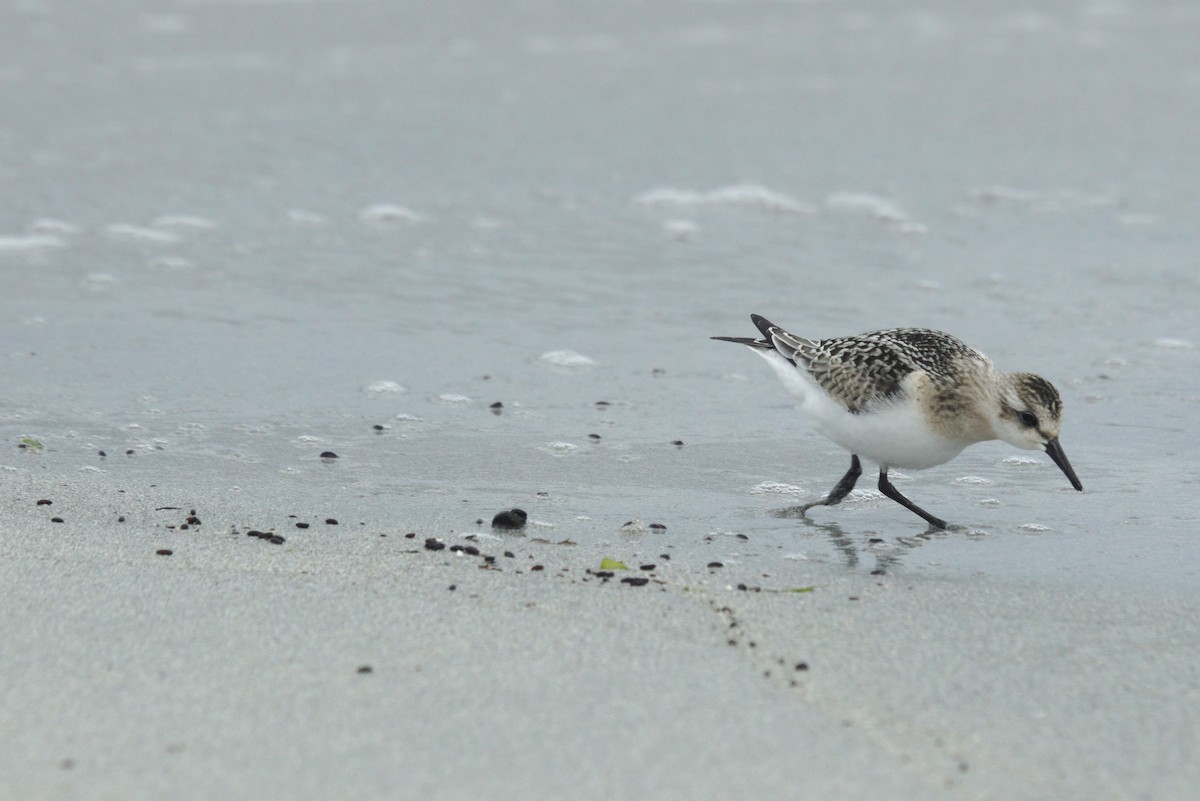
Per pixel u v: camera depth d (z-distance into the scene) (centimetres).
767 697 686
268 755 614
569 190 2000
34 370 1311
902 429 986
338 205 1908
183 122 2267
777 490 1086
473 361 1384
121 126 2233
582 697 680
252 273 1639
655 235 1822
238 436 1170
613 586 849
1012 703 688
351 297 1566
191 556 883
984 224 1873
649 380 1347
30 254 1672
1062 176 2091
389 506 1016
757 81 2666
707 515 1023
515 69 2706
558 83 2611
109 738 625
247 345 1406
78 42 2769
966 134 2316
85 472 1066
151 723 641
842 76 2723
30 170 1992
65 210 1836
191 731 634
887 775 610
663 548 941
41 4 3047
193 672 697
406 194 1961
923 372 978
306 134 2230
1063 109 2483
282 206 1897
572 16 3209
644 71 2723
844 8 3425
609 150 2192
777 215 1917
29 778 589
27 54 2658
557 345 1434
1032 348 1422
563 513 1015
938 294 1600
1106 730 659
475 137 2248
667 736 641
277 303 1539
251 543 916
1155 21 3328
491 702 671
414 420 1223
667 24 3172
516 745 629
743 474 1121
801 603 829
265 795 581
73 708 654
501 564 888
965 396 974
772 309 1549
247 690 679
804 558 927
